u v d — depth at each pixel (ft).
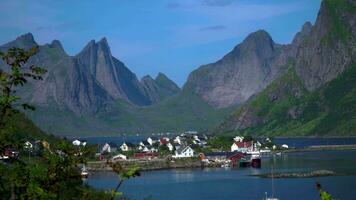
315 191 416.87
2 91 53.88
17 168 52.85
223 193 424.05
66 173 54.39
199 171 654.94
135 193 428.15
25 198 51.08
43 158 55.67
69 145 55.72
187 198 399.03
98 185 481.46
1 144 53.01
